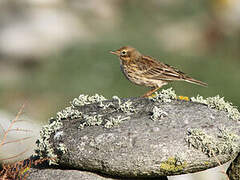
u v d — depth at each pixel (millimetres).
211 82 19047
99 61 20203
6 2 23109
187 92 17688
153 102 8141
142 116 7766
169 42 25125
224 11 27109
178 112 7812
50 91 18344
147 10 28234
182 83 17938
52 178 7676
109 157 7305
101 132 7500
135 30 26312
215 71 20156
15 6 23219
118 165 7289
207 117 7754
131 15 27781
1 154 10789
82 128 7695
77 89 18312
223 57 23141
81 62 20062
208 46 25562
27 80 19219
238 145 7578
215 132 7504
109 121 7617
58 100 17734
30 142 11836
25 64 21234
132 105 8109
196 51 24578
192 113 7809
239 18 26688
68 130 7762
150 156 7215
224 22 26688
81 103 8719
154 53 22719
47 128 7957
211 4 27484
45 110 16797
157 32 26250
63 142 7594
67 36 23625
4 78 19578
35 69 20672
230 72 20156
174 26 26750
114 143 7332
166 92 8453
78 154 7457
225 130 7543
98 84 18547
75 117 8078
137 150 7246
